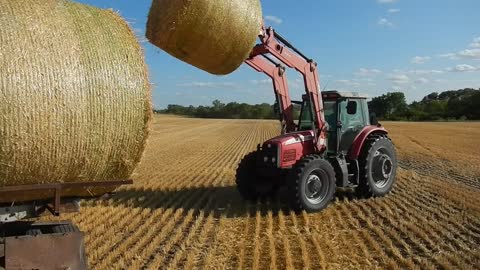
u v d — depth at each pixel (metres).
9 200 4.74
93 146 4.79
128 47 5.04
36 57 4.40
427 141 31.03
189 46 6.47
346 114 10.49
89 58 4.73
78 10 4.90
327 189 9.56
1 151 4.28
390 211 9.48
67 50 4.60
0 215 4.86
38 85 4.39
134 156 5.16
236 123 67.06
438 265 6.63
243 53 6.81
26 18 4.45
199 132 42.84
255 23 6.71
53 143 4.52
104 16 5.07
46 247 4.75
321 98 9.98
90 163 4.83
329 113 10.49
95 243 7.32
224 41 6.52
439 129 47.88
